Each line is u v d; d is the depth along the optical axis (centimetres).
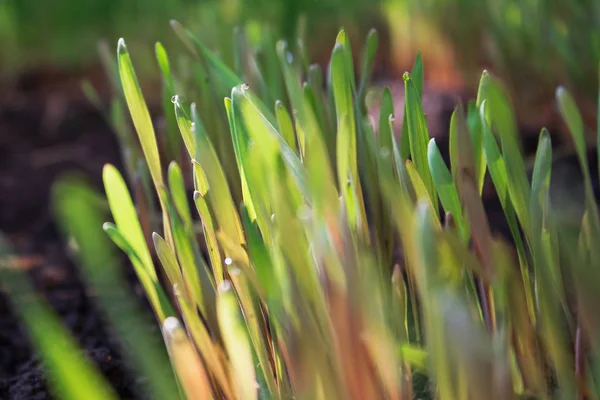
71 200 29
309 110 31
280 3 93
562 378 31
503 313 30
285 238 28
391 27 93
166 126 44
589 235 31
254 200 30
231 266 31
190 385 30
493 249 30
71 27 116
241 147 30
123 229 32
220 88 39
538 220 30
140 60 99
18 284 29
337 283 28
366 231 32
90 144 87
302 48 41
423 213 27
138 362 30
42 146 90
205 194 32
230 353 30
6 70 113
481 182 33
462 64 84
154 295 32
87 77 114
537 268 31
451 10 84
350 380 29
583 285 29
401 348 29
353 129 32
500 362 28
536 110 69
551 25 60
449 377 28
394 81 91
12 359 43
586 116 61
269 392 32
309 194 29
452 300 27
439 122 71
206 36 70
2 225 65
